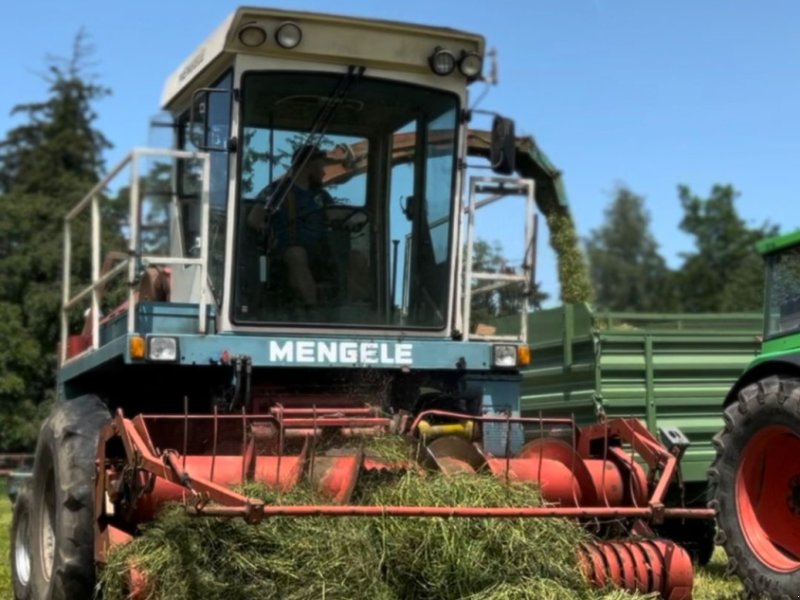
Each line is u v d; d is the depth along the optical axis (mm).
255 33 5695
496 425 6012
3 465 21031
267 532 4379
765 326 6406
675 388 8234
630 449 6207
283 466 4902
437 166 6199
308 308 5887
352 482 4648
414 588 4445
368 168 6051
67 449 5203
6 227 24688
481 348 6020
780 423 5559
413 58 6035
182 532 4379
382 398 5973
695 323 8711
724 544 5879
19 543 6312
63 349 7148
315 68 5906
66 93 38969
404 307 6109
